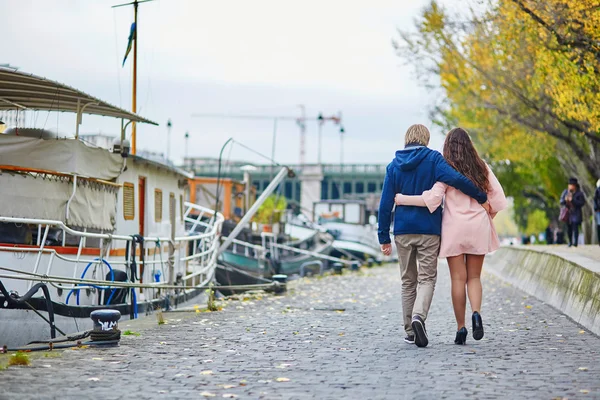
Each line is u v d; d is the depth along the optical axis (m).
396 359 10.19
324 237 61.47
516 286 27.14
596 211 28.42
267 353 10.80
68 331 16.64
